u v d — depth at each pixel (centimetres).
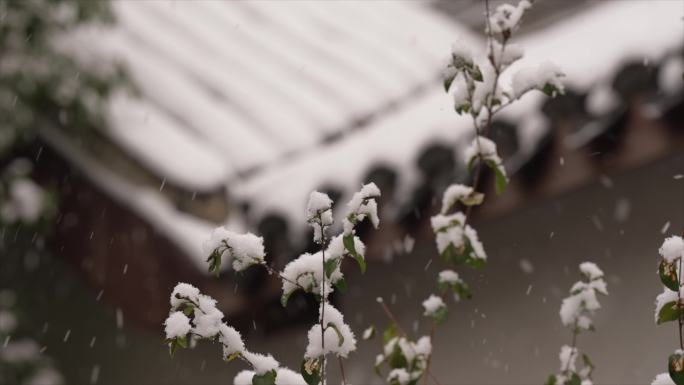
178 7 560
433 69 504
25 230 589
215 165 411
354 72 502
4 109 477
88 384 571
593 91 328
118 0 565
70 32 521
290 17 566
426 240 359
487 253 428
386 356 217
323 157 409
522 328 412
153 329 398
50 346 593
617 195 386
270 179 407
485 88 201
